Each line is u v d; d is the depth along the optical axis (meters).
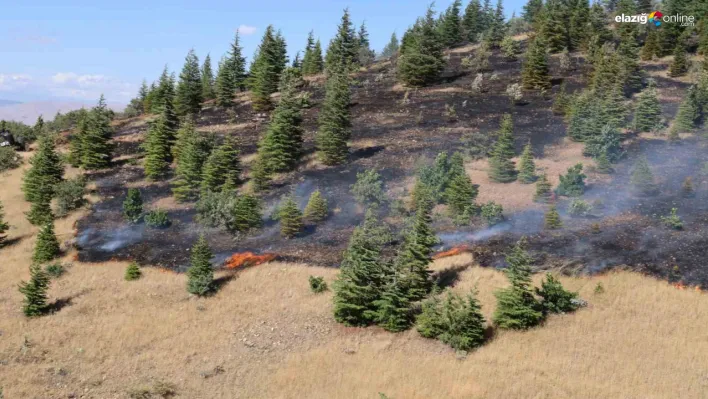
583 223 25.09
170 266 26.02
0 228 30.89
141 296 23.55
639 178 27.33
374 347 19.03
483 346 18.47
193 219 31.36
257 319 21.41
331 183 33.62
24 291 22.23
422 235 21.25
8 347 19.69
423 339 19.42
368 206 30.19
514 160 34.19
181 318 21.58
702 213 24.39
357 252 21.17
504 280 21.62
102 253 27.88
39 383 17.52
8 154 45.47
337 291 20.81
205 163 35.03
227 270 25.14
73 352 19.44
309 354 18.84
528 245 23.48
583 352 17.39
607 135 31.86
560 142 36.38
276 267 24.94
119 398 16.80
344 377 17.11
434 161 34.59
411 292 20.89
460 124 41.62
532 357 17.38
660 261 21.17
